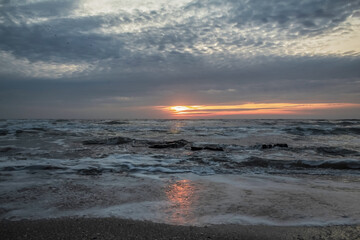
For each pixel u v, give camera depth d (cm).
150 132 1734
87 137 1340
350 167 597
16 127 1914
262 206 331
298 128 1848
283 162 645
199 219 288
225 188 423
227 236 247
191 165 631
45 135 1423
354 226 266
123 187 427
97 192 396
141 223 277
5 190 402
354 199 358
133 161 673
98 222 279
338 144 1077
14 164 605
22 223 276
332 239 238
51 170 553
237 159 705
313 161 637
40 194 382
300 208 322
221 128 2100
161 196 377
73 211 313
